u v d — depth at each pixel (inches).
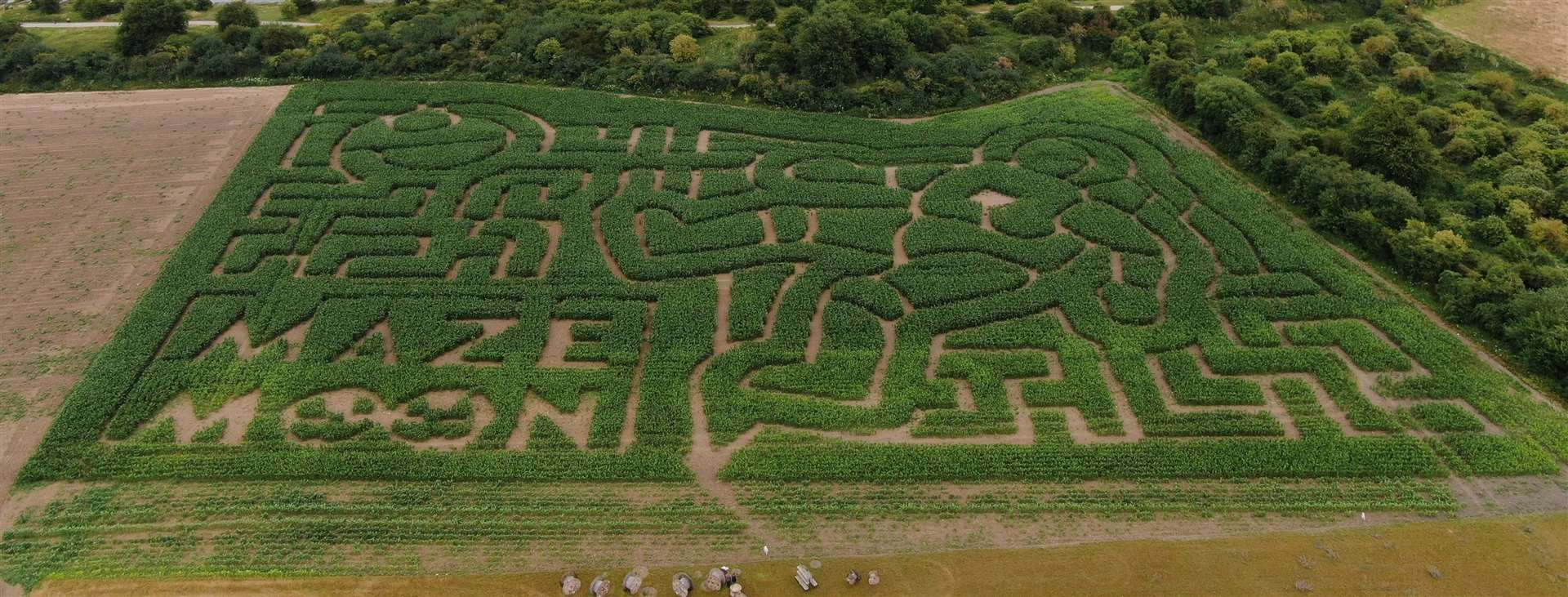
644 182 2416.3
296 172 2463.1
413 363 1860.2
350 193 2374.5
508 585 1482.5
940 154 2534.5
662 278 2084.2
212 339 1934.1
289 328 1959.9
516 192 2379.4
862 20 2827.3
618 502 1609.3
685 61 2925.7
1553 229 2085.4
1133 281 2049.7
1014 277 2048.5
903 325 1931.6
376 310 1987.0
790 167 2503.7
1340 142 2351.1
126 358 1872.5
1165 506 1584.6
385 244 2183.8
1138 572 1481.3
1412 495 1594.5
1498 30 3095.5
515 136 2642.7
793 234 2207.2
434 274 2098.9
